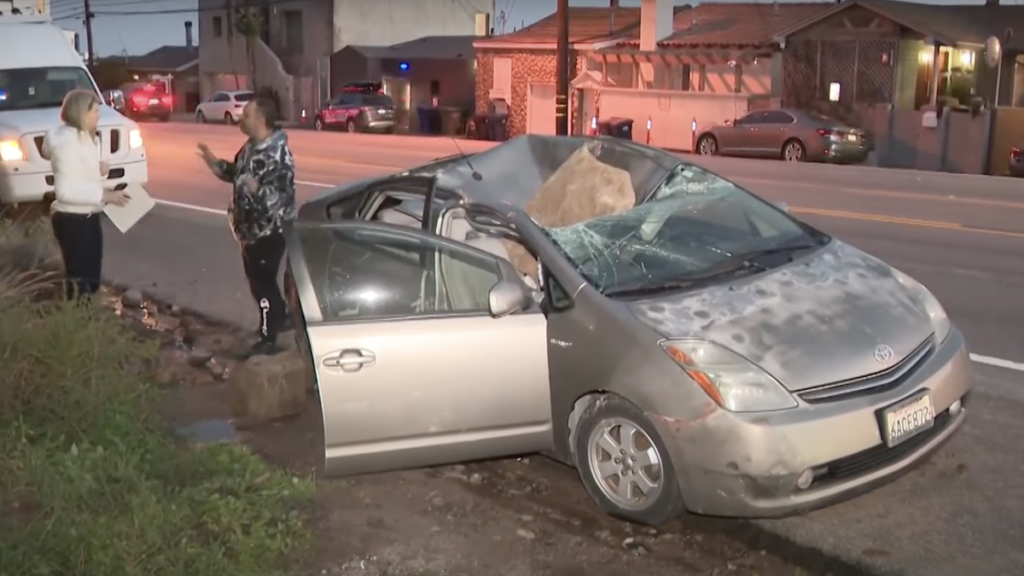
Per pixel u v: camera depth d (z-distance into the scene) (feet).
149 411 19.16
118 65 207.31
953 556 15.17
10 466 15.66
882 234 40.78
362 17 158.71
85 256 24.85
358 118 127.75
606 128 106.73
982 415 20.84
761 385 14.85
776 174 64.34
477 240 18.80
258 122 23.12
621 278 17.39
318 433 18.99
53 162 24.59
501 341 16.42
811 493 14.80
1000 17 106.63
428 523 16.53
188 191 57.06
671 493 15.35
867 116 94.53
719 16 118.21
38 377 18.28
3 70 42.78
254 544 14.47
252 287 23.99
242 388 21.06
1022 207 48.29
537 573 14.89
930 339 16.65
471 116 121.90
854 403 14.99
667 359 15.23
